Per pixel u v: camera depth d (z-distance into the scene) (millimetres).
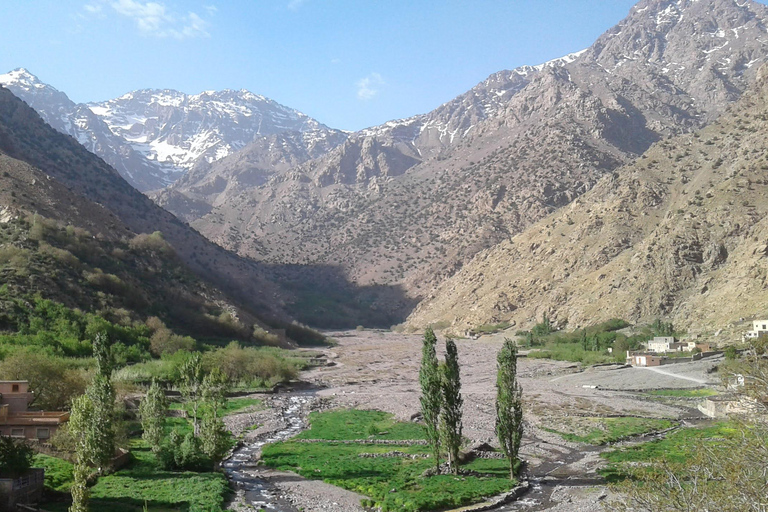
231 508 46125
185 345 131375
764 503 24953
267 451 65688
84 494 35250
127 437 65062
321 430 77000
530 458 62000
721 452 30797
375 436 73125
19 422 57062
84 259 152125
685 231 186000
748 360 37594
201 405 85375
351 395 108562
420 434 73750
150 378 100000
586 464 58750
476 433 73188
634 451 61875
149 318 141500
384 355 186125
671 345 137375
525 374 130625
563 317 199375
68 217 167750
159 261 182500
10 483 42250
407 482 52969
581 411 86188
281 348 179125
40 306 120250
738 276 158750
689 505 26219
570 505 46438
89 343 108438
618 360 137875
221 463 61500
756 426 31078
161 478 53188
